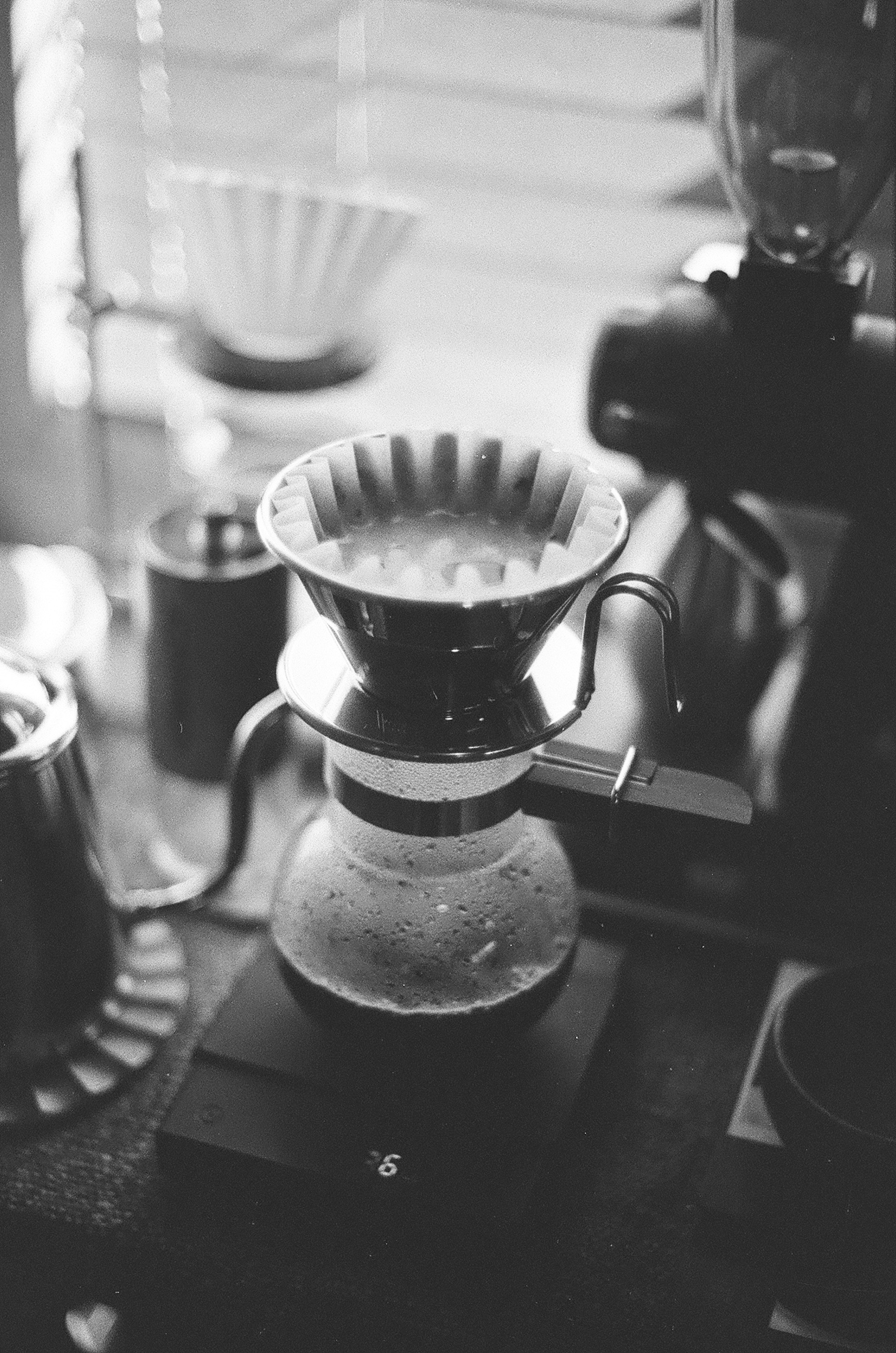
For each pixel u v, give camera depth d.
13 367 1.21
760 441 0.78
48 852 0.74
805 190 0.77
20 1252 0.74
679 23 1.01
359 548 0.67
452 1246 0.69
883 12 0.71
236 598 0.87
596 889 0.89
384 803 0.67
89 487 1.24
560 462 0.68
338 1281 0.70
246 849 0.83
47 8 1.08
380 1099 0.73
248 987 0.78
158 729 0.94
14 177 1.12
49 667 0.78
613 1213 0.74
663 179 1.08
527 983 0.70
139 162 1.17
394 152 1.12
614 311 0.82
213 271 0.96
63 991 0.77
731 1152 0.75
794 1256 0.70
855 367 0.77
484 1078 0.73
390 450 0.69
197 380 1.25
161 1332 0.75
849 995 0.75
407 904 0.71
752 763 0.90
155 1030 0.81
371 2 1.06
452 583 0.65
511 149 1.10
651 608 0.95
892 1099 0.72
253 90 1.11
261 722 0.78
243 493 1.21
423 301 1.18
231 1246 0.71
